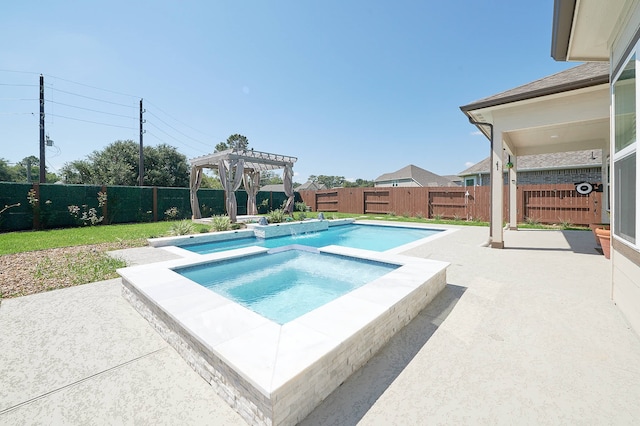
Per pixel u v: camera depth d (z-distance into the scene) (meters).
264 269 6.19
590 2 3.34
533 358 2.61
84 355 2.77
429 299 3.96
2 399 2.15
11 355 2.75
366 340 2.61
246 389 1.94
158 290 3.56
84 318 3.59
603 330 3.10
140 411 2.04
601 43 4.13
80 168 22.97
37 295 4.35
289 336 2.38
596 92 6.23
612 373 2.38
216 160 13.04
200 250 8.48
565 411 1.97
